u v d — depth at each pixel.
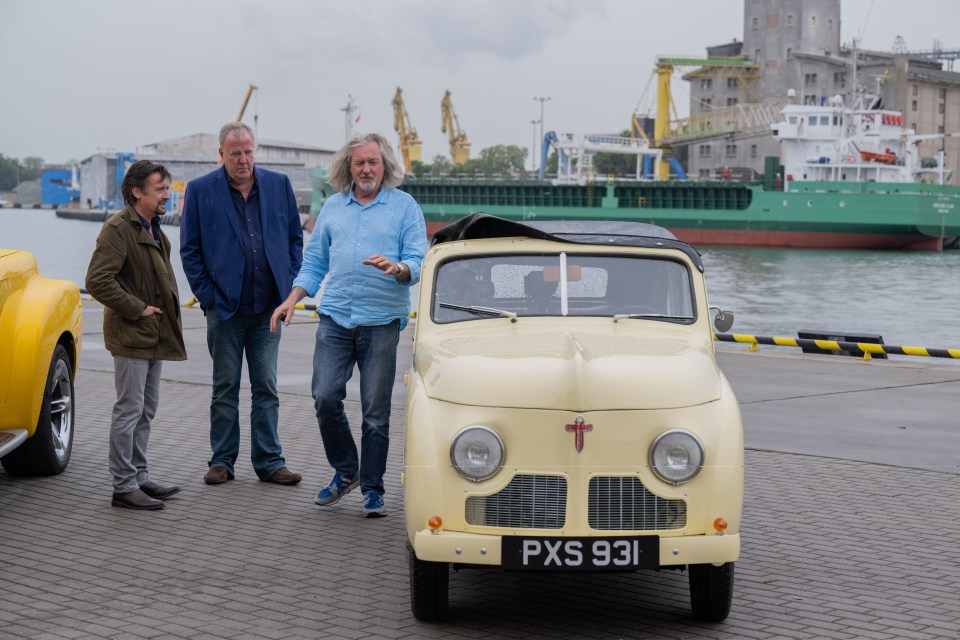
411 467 5.00
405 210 7.04
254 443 8.04
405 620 5.19
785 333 32.59
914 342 30.84
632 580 5.97
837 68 138.88
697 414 4.95
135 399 7.24
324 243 7.15
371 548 6.42
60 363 8.10
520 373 4.98
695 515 4.87
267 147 183.75
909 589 5.71
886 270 59.00
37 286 7.87
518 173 107.19
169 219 147.62
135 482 7.33
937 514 7.37
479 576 6.02
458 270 6.03
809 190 76.31
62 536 6.56
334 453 7.27
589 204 88.25
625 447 4.84
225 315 7.75
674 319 5.91
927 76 143.88
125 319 7.16
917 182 77.88
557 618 5.28
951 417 11.41
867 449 9.66
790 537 6.76
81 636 4.84
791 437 10.24
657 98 108.12
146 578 5.75
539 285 5.96
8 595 5.43
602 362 5.06
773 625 5.15
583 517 4.81
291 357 16.03
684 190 83.25
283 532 6.73
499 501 4.86
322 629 5.02
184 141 180.12
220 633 4.92
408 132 140.38
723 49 153.50
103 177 187.62
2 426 7.39
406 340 18.27
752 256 69.88
